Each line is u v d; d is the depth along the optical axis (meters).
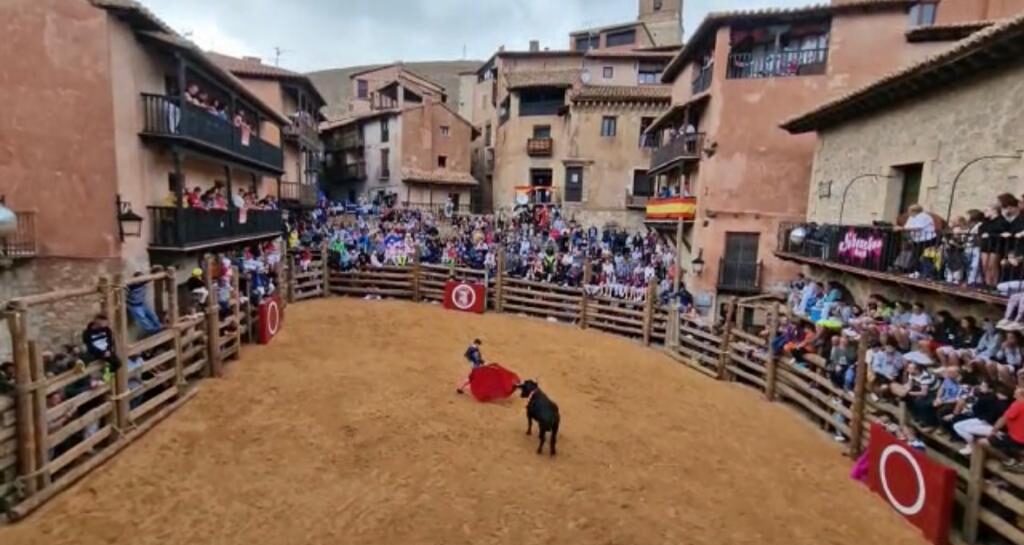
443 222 34.72
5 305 7.99
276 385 13.70
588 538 8.23
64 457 8.88
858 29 20.38
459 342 18.75
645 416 13.12
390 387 13.91
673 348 18.84
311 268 25.62
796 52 21.16
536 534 8.27
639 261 25.02
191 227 17.27
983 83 12.45
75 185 14.80
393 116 45.44
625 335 21.31
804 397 13.60
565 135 41.03
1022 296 9.16
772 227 21.77
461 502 8.98
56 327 14.77
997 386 9.44
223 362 15.16
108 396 10.15
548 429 10.70
